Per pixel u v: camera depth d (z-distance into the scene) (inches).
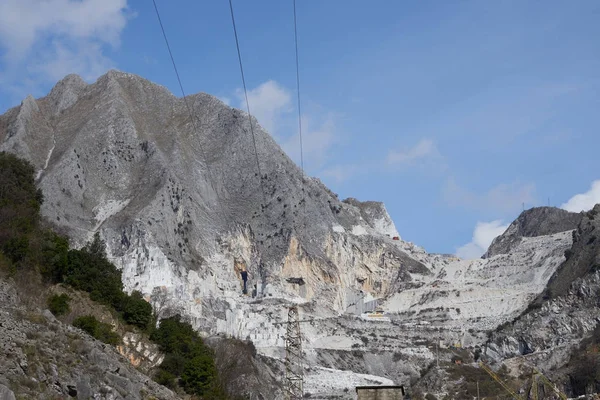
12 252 4252.0
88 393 3016.7
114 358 3486.7
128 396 3184.1
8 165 5369.1
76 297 4362.7
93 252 4933.6
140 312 4594.0
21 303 3587.6
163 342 4544.8
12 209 4685.0
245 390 5866.1
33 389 2834.6
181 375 4323.3
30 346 3038.9
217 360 5620.1
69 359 3147.1
